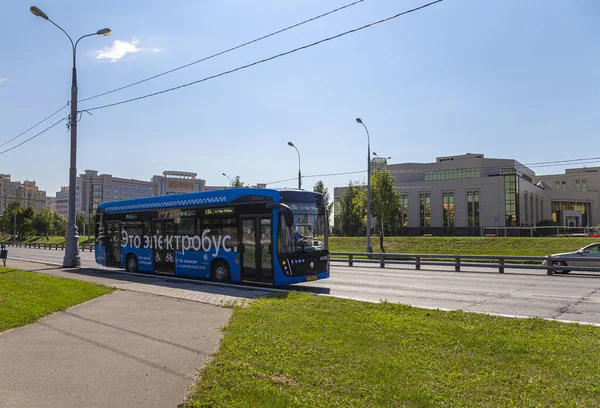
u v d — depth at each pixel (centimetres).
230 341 684
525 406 436
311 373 531
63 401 472
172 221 1784
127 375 550
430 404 438
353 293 1367
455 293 1362
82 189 16688
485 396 458
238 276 1512
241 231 1514
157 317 891
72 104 2300
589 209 10406
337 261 2897
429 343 666
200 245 1655
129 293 1233
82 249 5481
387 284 1611
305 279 1438
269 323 808
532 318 862
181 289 1352
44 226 9531
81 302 1075
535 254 3300
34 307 974
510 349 628
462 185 7925
